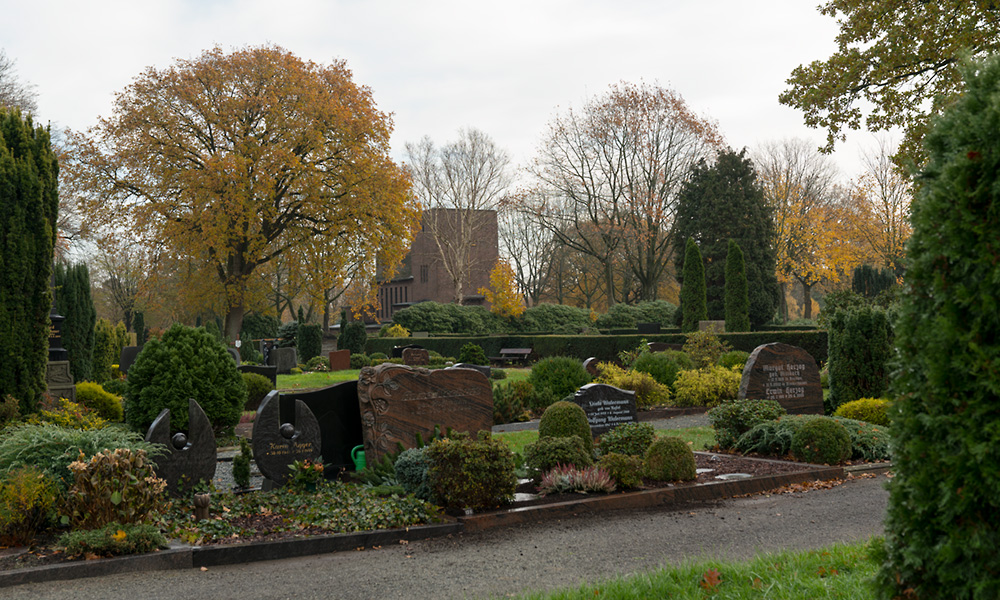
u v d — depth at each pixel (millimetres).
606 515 8469
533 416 18203
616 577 5777
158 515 7613
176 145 36656
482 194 55031
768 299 44312
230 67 36594
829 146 20438
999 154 3068
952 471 3148
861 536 7082
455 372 12125
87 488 7047
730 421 12812
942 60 18375
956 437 3131
